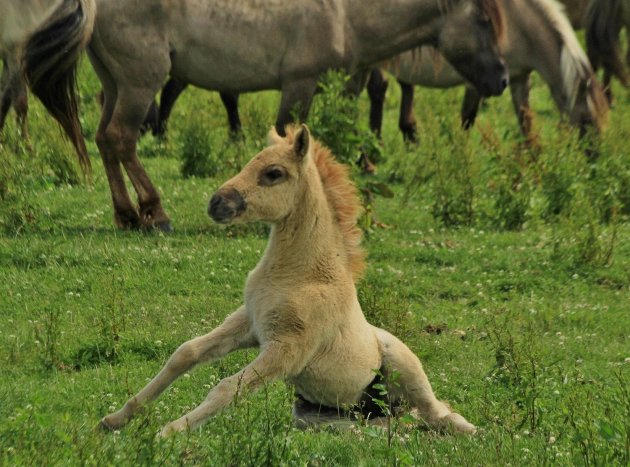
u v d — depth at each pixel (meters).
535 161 33.34
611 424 15.26
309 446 14.81
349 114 30.06
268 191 15.94
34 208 28.67
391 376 15.63
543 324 23.97
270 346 15.55
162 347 21.14
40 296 23.55
